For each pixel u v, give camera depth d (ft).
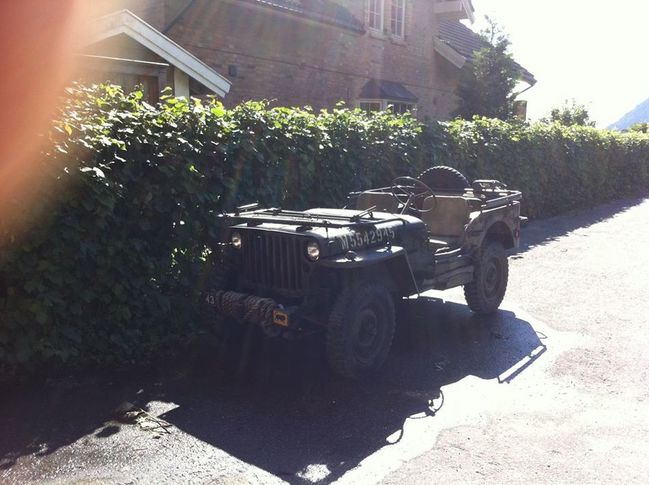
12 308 15.69
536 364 17.79
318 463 12.22
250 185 21.38
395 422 14.08
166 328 19.03
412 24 61.36
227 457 12.39
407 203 20.72
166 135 18.11
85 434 13.25
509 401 15.25
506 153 40.14
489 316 22.72
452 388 16.05
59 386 15.74
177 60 34.68
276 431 13.56
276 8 43.14
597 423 14.05
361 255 15.71
